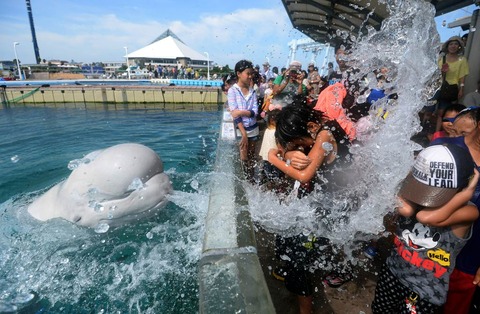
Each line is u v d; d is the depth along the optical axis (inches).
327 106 119.7
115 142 301.7
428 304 62.9
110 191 105.5
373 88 117.6
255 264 64.1
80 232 109.0
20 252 102.0
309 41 471.2
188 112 582.9
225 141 180.1
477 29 180.5
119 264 96.2
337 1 257.9
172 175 170.2
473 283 69.4
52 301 83.6
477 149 72.8
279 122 83.2
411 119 88.2
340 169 82.8
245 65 173.6
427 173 56.8
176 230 109.7
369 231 87.4
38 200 127.7
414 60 85.1
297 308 86.9
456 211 56.2
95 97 687.7
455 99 184.1
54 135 334.3
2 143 295.4
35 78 1305.4
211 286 57.9
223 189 104.3
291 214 87.4
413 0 83.2
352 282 94.8
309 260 84.5
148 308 80.0
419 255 62.7
